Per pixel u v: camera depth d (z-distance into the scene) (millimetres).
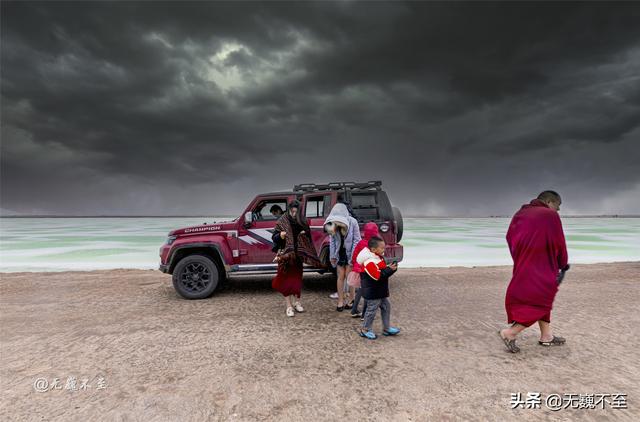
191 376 3291
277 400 2836
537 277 3562
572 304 5859
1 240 22375
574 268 9852
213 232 6789
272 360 3637
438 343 4074
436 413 2623
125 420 2588
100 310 5758
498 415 2594
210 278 6551
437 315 5254
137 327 4816
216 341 4227
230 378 3236
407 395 2893
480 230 33562
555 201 3768
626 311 5422
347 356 3717
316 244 6707
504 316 5195
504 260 12039
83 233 29953
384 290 4188
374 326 4762
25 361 3686
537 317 3580
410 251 15031
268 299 6465
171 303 6219
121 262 12180
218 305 6043
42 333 4594
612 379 3172
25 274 9539
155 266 11211
